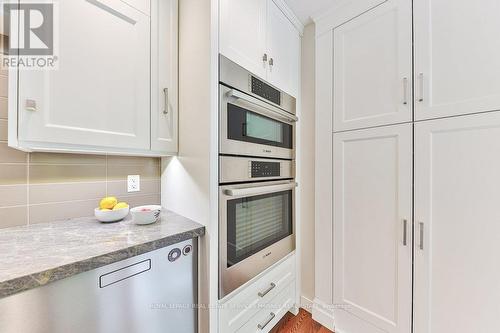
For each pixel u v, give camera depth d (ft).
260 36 4.13
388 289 4.01
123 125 3.12
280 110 4.52
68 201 3.45
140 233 2.88
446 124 3.38
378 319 4.12
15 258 2.08
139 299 2.56
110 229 3.04
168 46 3.66
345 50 4.59
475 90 3.15
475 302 3.17
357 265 4.42
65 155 3.42
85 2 2.76
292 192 5.16
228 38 3.47
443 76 3.41
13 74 2.32
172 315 2.92
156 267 2.72
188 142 3.64
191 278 3.15
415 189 3.69
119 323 2.39
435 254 3.51
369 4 4.24
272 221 4.55
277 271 4.67
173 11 3.73
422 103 3.60
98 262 2.15
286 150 4.93
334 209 4.78
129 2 3.16
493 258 3.04
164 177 4.36
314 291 5.27
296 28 5.29
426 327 3.58
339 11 4.68
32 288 1.81
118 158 3.96
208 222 3.23
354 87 4.46
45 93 2.48
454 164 3.33
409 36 3.74
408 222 3.76
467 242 3.23
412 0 3.70
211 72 3.21
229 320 3.46
